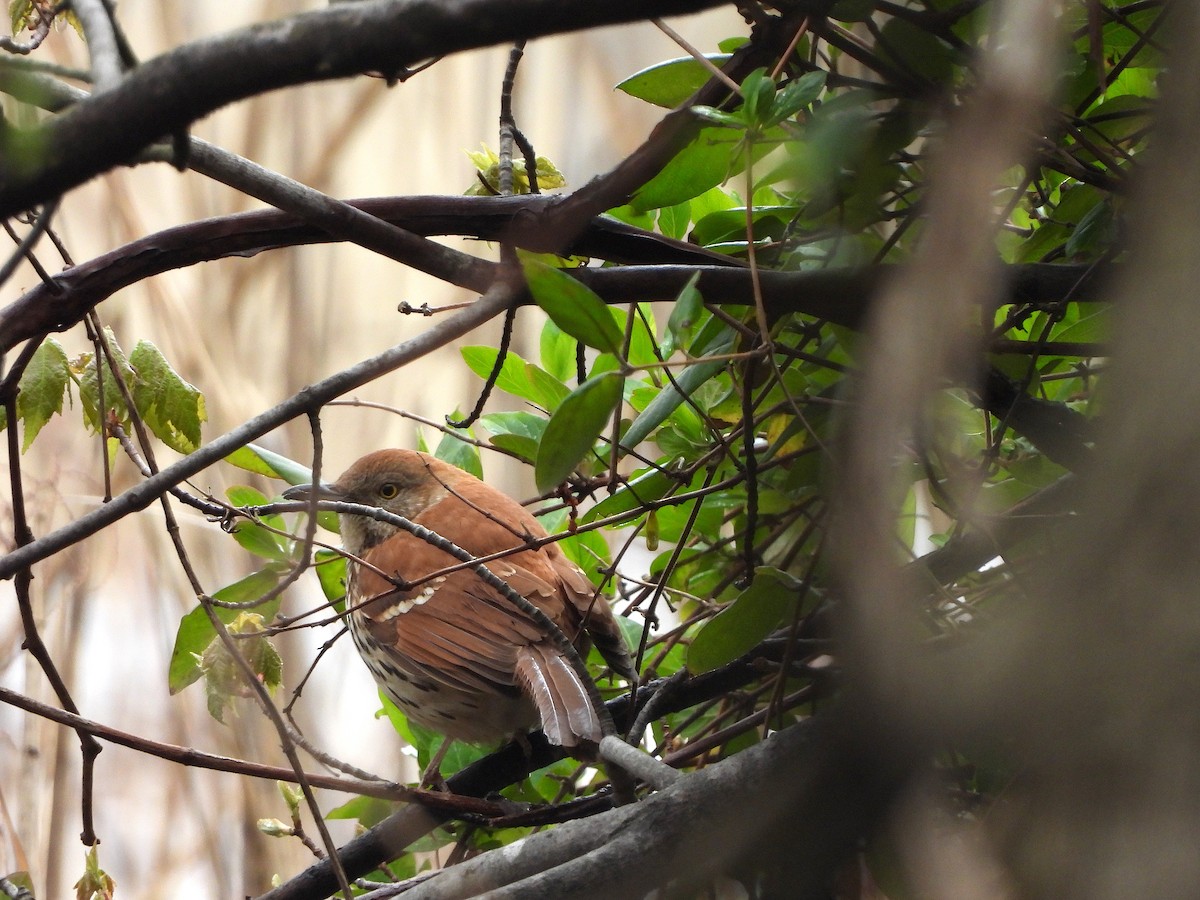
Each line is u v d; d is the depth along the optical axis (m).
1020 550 5.65
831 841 3.43
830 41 4.77
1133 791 2.27
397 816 5.85
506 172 5.66
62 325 5.11
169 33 12.34
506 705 7.05
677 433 6.92
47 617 10.09
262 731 10.78
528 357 12.21
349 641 11.40
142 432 5.20
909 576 4.52
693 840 4.05
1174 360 2.32
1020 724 2.53
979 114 2.82
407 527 5.05
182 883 10.23
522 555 7.41
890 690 2.83
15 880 5.51
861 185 4.87
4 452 10.02
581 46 13.41
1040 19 2.81
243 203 11.81
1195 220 2.37
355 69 3.11
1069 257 5.57
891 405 2.89
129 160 3.25
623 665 6.91
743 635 5.53
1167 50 2.86
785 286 4.91
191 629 6.09
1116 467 2.37
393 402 11.95
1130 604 2.32
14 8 5.13
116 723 10.52
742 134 5.03
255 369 11.73
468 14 3.06
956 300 2.83
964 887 2.71
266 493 11.29
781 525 6.78
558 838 4.43
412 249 5.00
